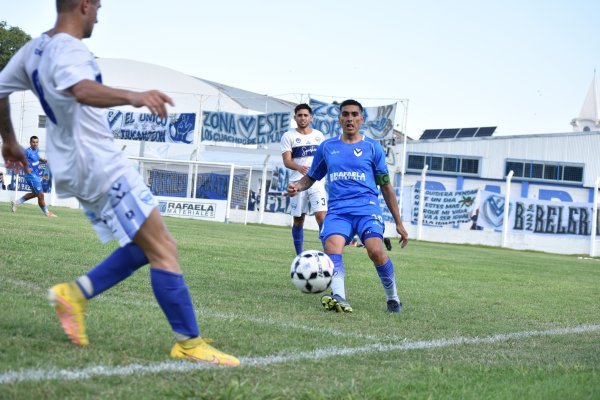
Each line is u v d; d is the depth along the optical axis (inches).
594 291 376.5
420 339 186.9
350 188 241.9
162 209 1136.8
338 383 128.9
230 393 111.9
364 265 420.8
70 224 564.7
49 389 108.7
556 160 1800.0
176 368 130.0
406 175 1811.0
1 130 146.8
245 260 380.5
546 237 1100.5
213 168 1449.3
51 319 161.0
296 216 400.5
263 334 172.2
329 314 218.2
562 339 205.0
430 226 1160.2
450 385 131.5
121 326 162.7
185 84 1808.6
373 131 1195.3
